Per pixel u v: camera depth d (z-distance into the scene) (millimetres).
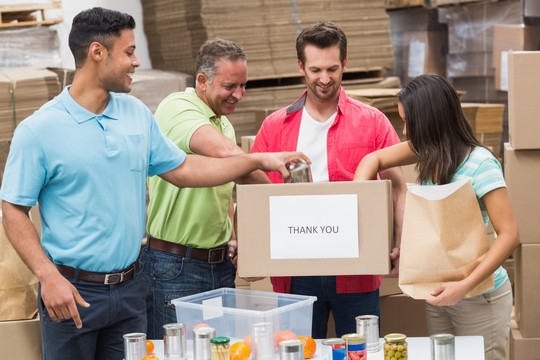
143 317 2525
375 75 4758
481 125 4328
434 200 2262
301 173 2438
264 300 2418
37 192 2311
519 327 3416
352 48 4562
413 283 2281
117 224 2389
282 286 2807
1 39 4312
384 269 2240
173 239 2854
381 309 3453
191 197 2811
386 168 2643
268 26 4410
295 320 2297
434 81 2428
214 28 4305
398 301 3447
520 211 3186
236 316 2244
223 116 3029
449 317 2643
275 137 2869
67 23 4836
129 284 2463
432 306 2654
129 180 2414
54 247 2367
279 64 4441
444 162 2400
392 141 2814
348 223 2246
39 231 3264
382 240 2238
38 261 2264
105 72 2336
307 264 2268
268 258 2279
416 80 2457
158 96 4258
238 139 4383
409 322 3449
